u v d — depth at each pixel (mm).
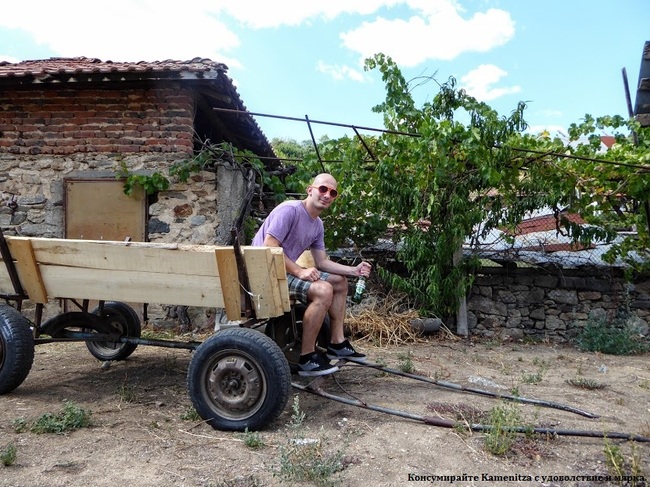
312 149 8445
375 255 7742
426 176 6648
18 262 3852
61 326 4434
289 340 4023
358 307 7164
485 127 6223
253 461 2826
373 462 2842
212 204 7082
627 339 6699
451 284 7016
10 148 7184
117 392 4137
